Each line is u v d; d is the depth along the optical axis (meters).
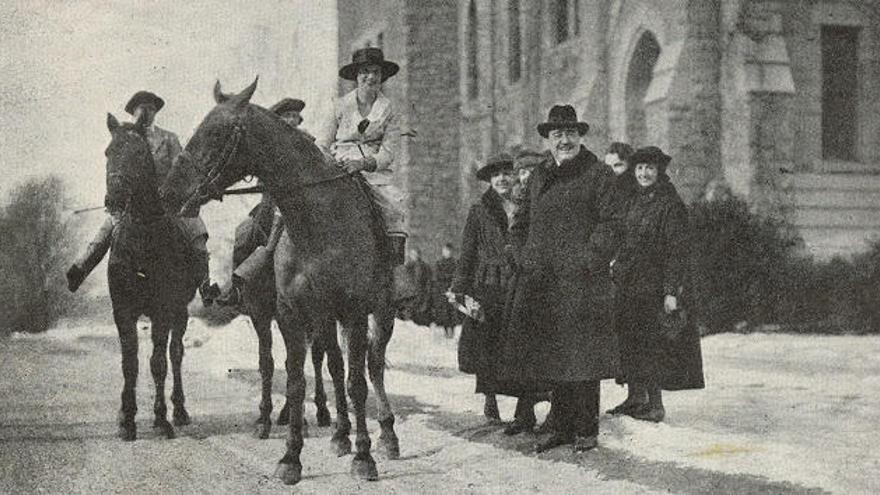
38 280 14.50
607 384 10.34
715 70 18.41
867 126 18.56
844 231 17.47
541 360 6.32
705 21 18.45
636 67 20.73
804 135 18.12
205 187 5.80
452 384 10.74
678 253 7.42
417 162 31.42
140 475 5.91
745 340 13.95
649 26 19.72
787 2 18.47
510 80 27.89
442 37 31.48
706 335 14.98
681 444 6.38
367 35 30.64
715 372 10.68
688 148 18.20
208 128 5.86
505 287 7.26
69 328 15.44
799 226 17.30
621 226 6.40
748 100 17.83
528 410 7.27
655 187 7.67
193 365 13.59
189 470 6.09
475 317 7.25
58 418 8.38
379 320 6.58
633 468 5.72
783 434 6.85
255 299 7.62
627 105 20.88
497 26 28.67
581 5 22.77
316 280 5.96
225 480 5.78
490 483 5.49
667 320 7.37
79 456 6.58
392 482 5.64
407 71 31.20
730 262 15.27
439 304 19.09
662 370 7.45
